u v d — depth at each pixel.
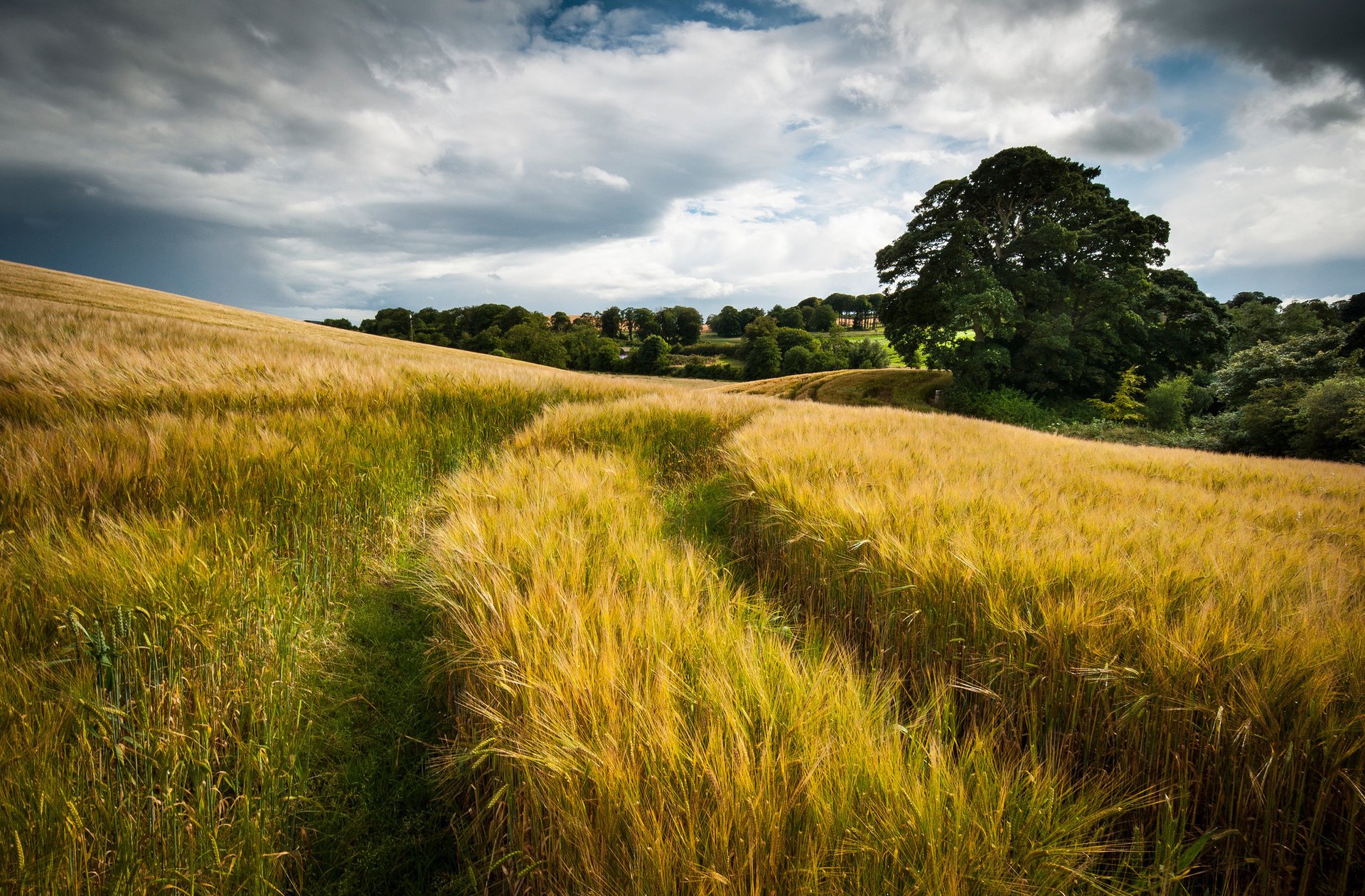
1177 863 1.55
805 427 7.08
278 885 1.61
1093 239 34.16
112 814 1.53
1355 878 1.74
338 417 5.57
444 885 1.64
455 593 2.47
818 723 1.64
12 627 2.04
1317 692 1.82
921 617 2.71
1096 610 2.30
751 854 1.24
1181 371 38.00
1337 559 3.03
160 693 1.95
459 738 1.91
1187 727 1.96
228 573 2.56
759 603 2.88
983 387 35.03
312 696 2.27
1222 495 5.20
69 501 3.16
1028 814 1.47
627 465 5.62
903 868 1.30
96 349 7.23
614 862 1.35
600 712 1.63
